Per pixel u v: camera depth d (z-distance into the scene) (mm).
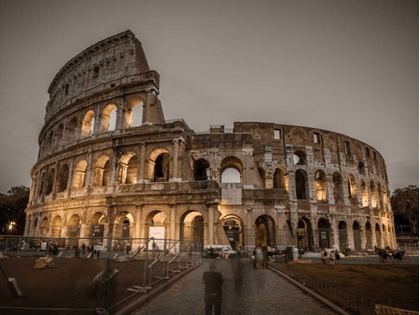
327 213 65438
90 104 63312
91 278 20766
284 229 53188
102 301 14125
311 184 65812
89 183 56875
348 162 72500
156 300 17312
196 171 64375
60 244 25797
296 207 63062
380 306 14227
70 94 70875
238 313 14992
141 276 23844
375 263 39781
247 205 54188
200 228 53938
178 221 48625
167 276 23719
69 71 74188
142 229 49719
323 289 20047
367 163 78438
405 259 47469
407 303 16656
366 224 74188
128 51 63625
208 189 48531
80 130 64188
